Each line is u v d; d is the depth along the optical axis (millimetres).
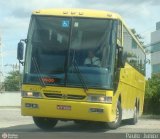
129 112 23328
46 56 17938
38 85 17766
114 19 18031
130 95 23156
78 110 17453
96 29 17969
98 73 17562
